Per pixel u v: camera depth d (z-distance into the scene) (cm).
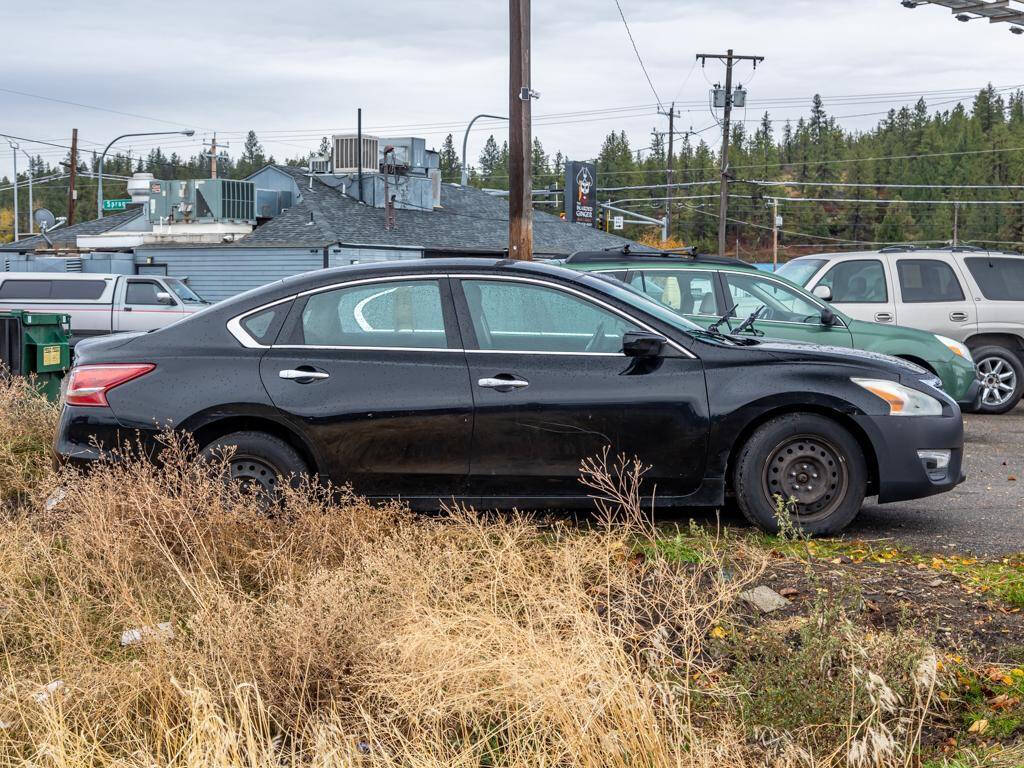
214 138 4788
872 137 17000
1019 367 1394
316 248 3150
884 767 380
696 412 640
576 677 395
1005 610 511
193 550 546
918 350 1096
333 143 3803
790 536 651
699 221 14188
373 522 571
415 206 3856
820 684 402
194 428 634
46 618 480
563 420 635
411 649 420
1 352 1147
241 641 439
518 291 657
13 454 870
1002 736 406
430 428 634
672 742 384
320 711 416
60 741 374
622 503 605
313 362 640
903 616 489
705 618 496
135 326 2195
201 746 375
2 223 12925
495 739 402
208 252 3300
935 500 809
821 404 650
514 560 520
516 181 1850
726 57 5919
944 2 2069
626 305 659
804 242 13925
